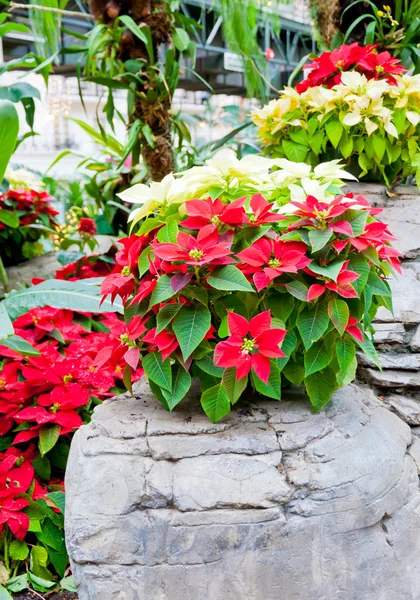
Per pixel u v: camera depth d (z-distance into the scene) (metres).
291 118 1.97
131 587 1.04
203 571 1.03
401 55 2.33
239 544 1.03
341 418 1.18
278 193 1.30
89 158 3.17
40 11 2.44
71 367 1.71
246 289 1.02
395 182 2.10
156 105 2.57
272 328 1.03
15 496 1.44
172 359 1.14
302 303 1.10
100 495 1.07
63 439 1.68
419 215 1.83
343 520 1.05
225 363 1.02
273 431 1.12
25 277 2.98
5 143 1.92
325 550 1.04
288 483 1.05
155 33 2.50
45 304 1.70
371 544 1.07
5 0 2.31
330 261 1.09
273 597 1.03
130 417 1.19
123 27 2.39
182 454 1.09
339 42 2.48
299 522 1.04
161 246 1.06
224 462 1.07
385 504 1.09
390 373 1.51
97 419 1.20
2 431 1.63
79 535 1.05
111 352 1.21
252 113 2.08
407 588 1.08
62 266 2.96
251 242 1.11
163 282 1.08
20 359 1.78
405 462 1.20
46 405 1.59
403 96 1.84
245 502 1.03
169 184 1.17
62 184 5.21
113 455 1.11
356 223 1.09
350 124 1.81
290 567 1.03
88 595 1.05
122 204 3.14
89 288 1.78
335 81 2.00
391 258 1.22
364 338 1.19
